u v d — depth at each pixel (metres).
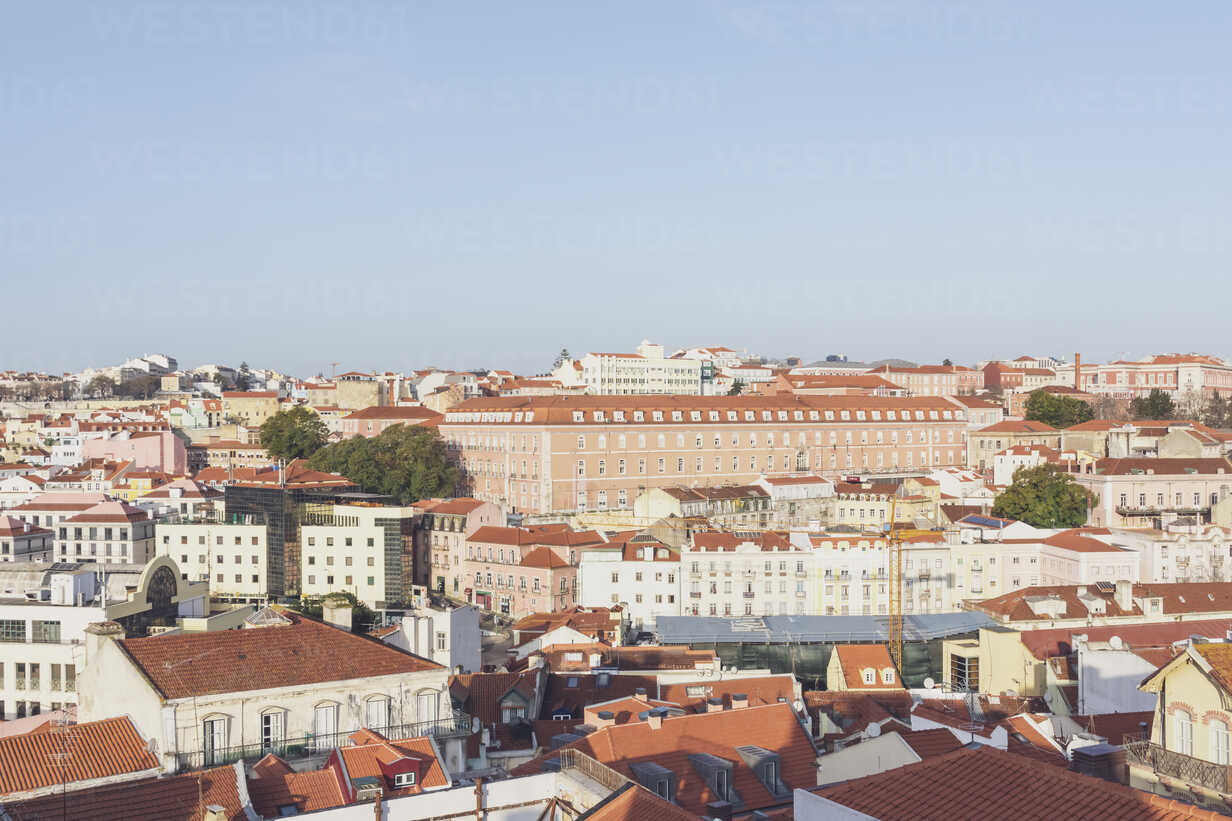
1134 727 88.00
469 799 62.19
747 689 106.81
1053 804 39.25
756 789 74.00
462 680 112.50
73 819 57.19
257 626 84.31
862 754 74.88
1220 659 51.53
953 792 41.25
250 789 61.34
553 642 156.38
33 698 120.81
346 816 58.91
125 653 72.81
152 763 68.19
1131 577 190.88
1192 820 36.81
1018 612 157.38
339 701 74.62
